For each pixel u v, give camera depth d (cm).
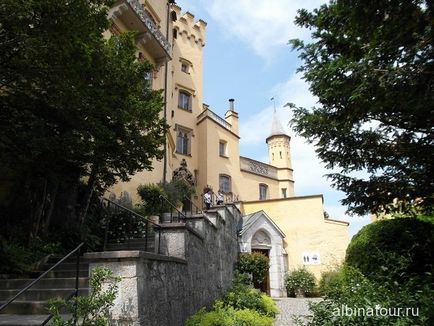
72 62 707
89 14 768
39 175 962
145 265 515
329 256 2222
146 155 1062
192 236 811
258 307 1048
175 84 2839
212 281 1018
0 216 975
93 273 443
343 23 564
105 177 1150
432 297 505
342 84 535
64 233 1000
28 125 800
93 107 818
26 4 601
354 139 681
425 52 455
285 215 2370
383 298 539
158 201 1531
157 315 540
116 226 1173
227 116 3366
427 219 785
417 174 644
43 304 597
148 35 1814
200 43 3178
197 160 2839
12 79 729
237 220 1916
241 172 3175
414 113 565
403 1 437
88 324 411
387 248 732
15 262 786
